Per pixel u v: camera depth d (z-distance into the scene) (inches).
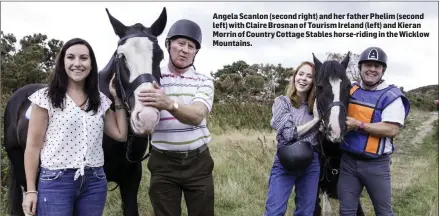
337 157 145.8
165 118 106.1
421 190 235.6
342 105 120.2
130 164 127.1
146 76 98.8
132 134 114.3
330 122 118.6
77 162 93.0
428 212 195.3
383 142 124.6
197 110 102.0
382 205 128.6
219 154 273.4
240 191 207.3
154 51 102.8
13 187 141.0
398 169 297.6
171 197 109.4
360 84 132.4
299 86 121.1
